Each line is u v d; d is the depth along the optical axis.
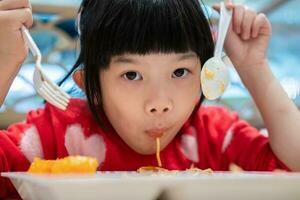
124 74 0.62
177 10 0.62
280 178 0.45
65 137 0.71
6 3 0.62
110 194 0.43
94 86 0.65
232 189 0.45
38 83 0.58
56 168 0.50
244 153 0.75
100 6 0.63
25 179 0.46
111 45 0.61
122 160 0.71
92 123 0.72
